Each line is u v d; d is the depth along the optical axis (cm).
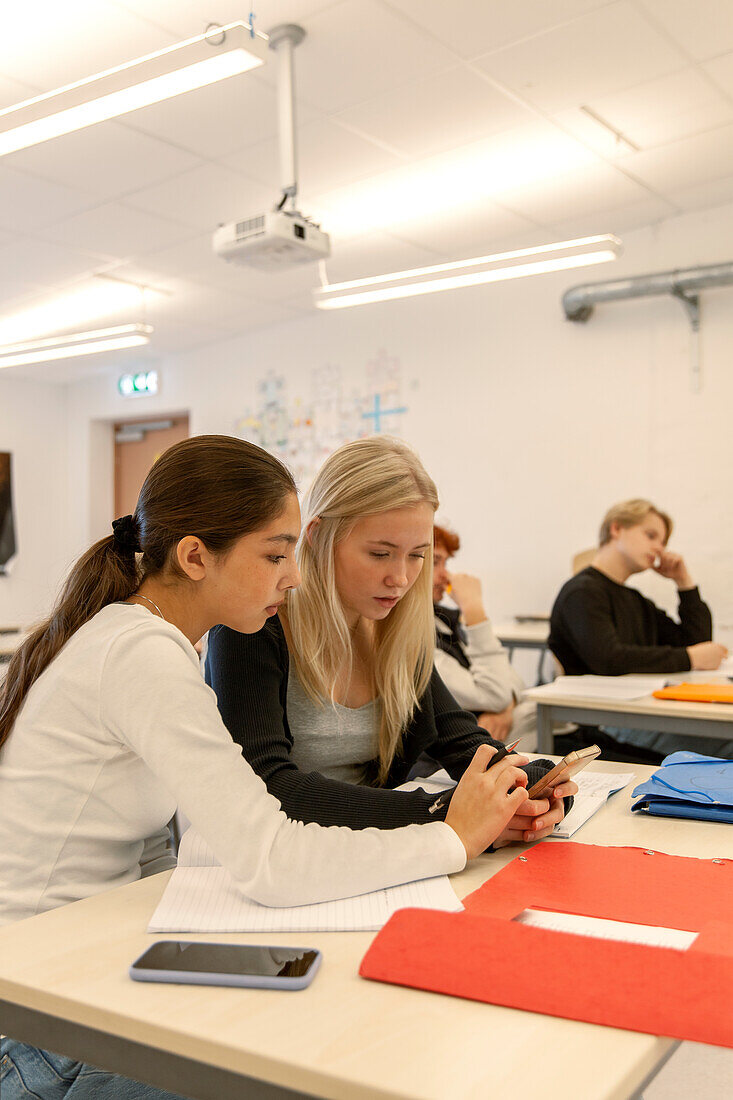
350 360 627
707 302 480
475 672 250
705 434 482
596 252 382
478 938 74
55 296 585
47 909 96
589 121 369
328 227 475
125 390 773
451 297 578
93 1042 68
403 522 125
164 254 509
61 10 279
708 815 119
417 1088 55
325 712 133
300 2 283
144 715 92
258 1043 61
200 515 101
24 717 101
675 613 484
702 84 342
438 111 356
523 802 105
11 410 800
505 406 556
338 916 84
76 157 386
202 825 89
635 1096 59
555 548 539
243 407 689
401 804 105
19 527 800
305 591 129
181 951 76
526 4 289
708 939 76
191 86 247
